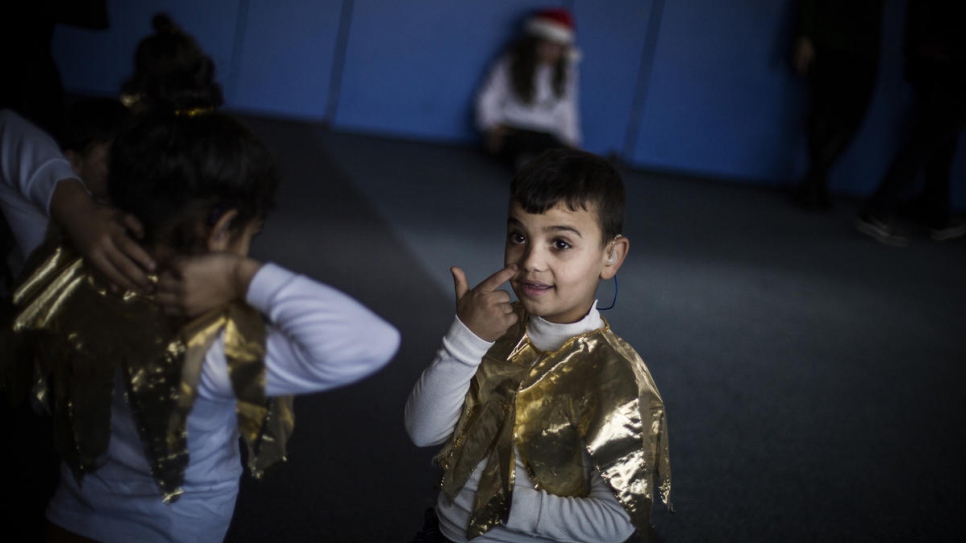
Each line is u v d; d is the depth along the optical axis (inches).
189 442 44.0
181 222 41.2
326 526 79.8
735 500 92.6
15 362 47.0
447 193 194.5
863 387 127.0
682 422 107.9
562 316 50.1
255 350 40.9
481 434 49.1
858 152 253.0
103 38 211.2
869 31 215.6
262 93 227.5
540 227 48.4
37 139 50.7
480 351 46.2
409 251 152.8
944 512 95.5
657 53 241.9
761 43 244.2
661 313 144.0
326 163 200.8
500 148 223.0
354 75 231.1
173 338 42.0
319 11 223.6
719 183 249.1
